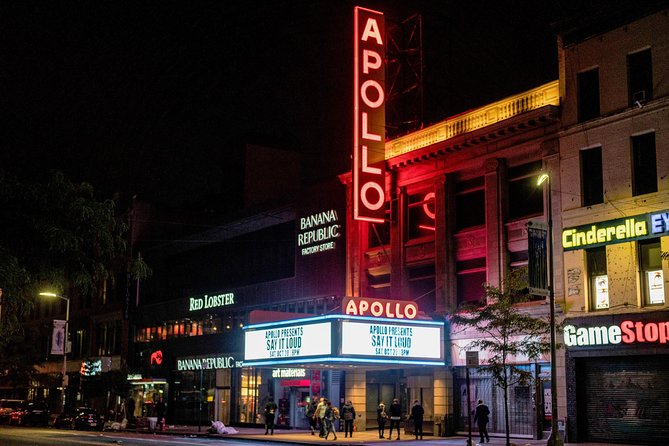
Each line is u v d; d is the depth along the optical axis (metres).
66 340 63.34
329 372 47.28
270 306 55.88
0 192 18.92
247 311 58.72
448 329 41.22
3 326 20.42
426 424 42.47
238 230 62.84
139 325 74.38
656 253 32.00
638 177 33.06
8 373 75.19
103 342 80.56
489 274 39.06
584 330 33.59
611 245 33.28
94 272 20.19
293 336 40.41
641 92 33.06
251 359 43.41
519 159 38.72
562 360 34.66
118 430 54.66
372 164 44.88
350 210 49.03
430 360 40.22
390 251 45.91
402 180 45.34
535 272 32.16
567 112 35.97
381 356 38.62
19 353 75.31
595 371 33.69
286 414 51.03
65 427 57.78
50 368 89.19
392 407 38.44
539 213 37.50
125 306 75.44
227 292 61.03
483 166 40.44
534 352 29.80
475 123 41.38
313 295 51.16
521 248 38.00
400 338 39.41
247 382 56.00
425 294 43.22
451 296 41.31
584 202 34.78
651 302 31.88
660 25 32.66
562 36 36.62
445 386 40.81
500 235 38.78
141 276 21.92
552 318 27.98
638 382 32.00
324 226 51.19
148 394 69.44
